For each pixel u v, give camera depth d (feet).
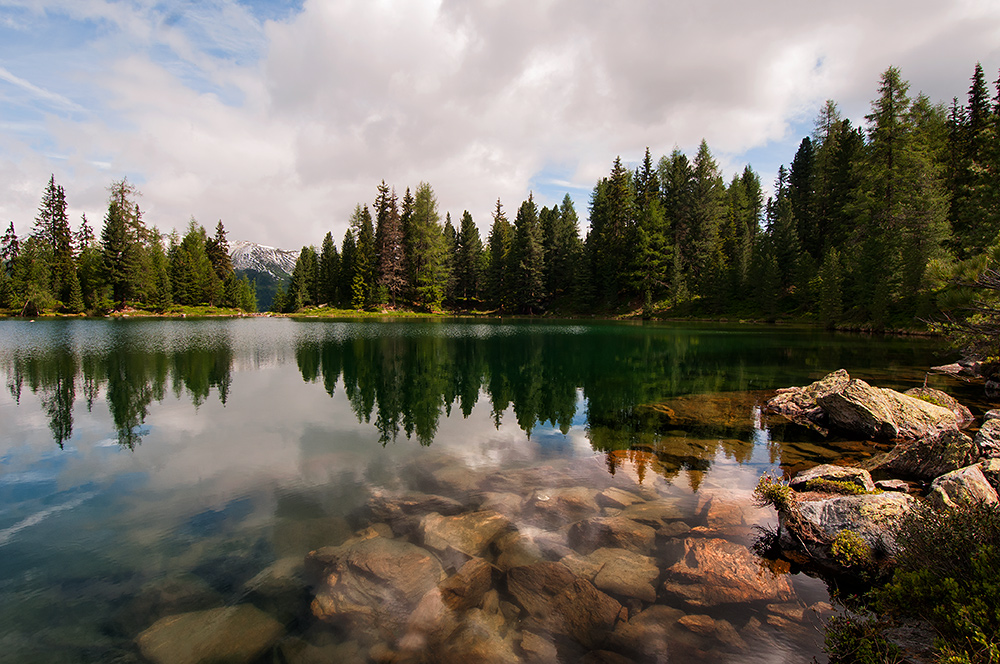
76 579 15.76
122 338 108.68
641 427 36.70
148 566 16.53
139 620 13.65
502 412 42.16
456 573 15.67
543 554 16.93
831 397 37.17
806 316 169.89
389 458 28.78
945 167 146.82
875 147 142.31
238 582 15.47
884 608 12.95
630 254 227.81
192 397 47.85
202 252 286.87
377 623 13.37
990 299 24.41
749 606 14.10
